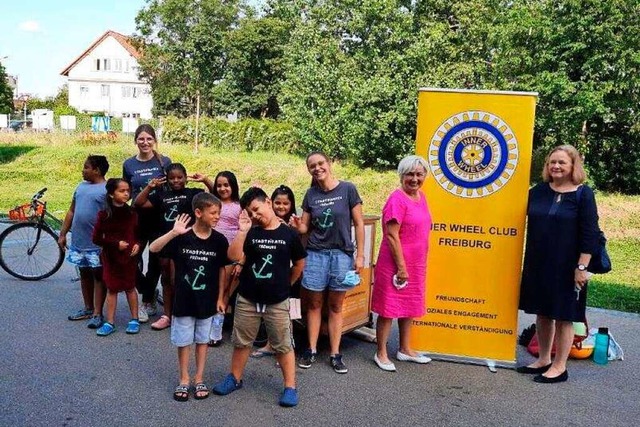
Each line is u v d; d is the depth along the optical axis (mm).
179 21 33844
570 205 4848
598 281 9359
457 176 5371
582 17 16406
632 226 14055
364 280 5895
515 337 5355
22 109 65125
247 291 4371
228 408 4289
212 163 22578
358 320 5836
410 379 4992
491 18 20438
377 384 4855
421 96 5410
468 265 5402
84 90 61969
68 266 8680
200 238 4434
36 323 6070
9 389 4477
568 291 4867
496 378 5094
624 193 18344
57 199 16406
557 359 5055
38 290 7367
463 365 5379
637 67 16141
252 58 40406
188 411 4211
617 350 5734
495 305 5375
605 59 16406
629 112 17141
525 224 5281
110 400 4348
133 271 5805
